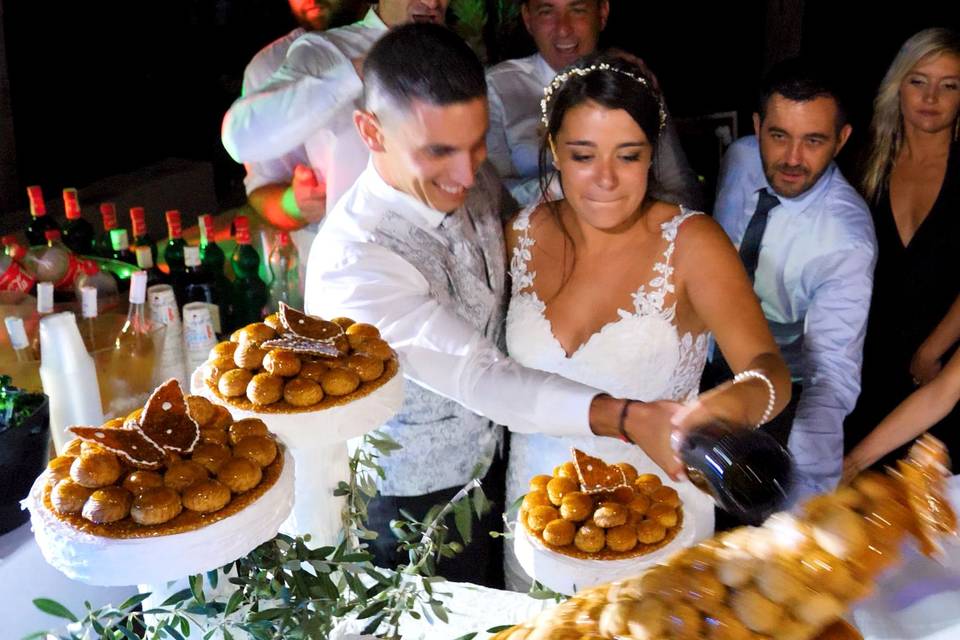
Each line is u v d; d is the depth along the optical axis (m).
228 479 1.27
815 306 2.66
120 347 2.20
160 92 5.08
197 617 1.35
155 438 1.29
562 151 1.86
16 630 1.78
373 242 1.89
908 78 2.89
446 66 1.77
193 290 2.73
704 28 5.17
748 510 1.15
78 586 1.92
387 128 1.83
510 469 2.19
